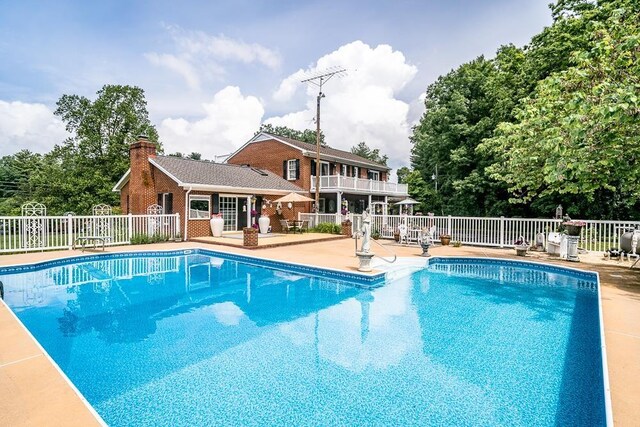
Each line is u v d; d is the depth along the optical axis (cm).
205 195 1698
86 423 258
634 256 1088
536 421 317
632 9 849
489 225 1461
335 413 329
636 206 1733
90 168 3278
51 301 706
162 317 612
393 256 1188
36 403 283
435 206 3319
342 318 611
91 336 520
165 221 1530
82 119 3475
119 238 1388
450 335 533
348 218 1908
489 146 1802
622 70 750
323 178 2456
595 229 1228
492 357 454
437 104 2914
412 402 349
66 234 1277
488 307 675
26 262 986
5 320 486
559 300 725
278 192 2052
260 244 1369
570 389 374
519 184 1242
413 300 724
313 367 425
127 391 365
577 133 708
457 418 322
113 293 773
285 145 2564
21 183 4469
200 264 1129
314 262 1025
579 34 1616
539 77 1862
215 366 425
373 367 425
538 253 1266
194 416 322
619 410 273
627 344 405
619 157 795
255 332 543
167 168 1681
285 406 341
